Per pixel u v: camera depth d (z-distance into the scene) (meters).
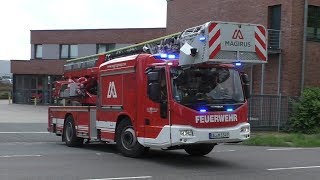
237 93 12.07
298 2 24.52
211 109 11.55
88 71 16.48
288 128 23.39
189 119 11.35
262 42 11.77
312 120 22.66
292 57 24.39
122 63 13.41
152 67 12.20
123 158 13.05
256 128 23.59
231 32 11.38
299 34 24.56
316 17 25.28
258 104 23.64
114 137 13.78
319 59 25.20
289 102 23.81
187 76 11.62
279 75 24.67
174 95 11.54
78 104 16.70
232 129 11.72
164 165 11.79
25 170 10.68
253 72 25.92
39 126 25.25
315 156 14.09
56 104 18.41
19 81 53.12
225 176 10.20
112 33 48.44
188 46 11.55
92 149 15.56
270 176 10.27
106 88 14.24
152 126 12.12
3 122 27.28
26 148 15.77
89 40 49.59
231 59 11.38
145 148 12.97
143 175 10.19
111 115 13.92
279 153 14.86
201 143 11.62
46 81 51.81
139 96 12.60
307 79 24.84
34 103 50.16
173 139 11.45
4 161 12.21
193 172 10.70
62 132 17.19
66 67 18.84
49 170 10.72
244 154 14.48
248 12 26.81
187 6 31.22
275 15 25.48
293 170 11.15
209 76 11.79
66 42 50.84
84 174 10.21
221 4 28.53
